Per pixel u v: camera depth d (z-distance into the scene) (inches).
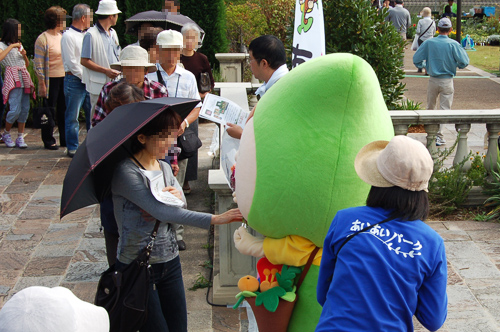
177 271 118.0
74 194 103.7
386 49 270.8
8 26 294.0
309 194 94.7
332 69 92.4
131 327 109.7
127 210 111.1
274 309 101.9
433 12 939.3
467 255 183.6
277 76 139.0
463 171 224.2
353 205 95.2
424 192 82.6
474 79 544.4
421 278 79.7
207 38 429.7
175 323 120.1
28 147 318.7
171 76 186.9
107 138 105.1
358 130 93.9
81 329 58.9
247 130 104.3
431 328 82.9
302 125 94.9
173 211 108.9
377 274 78.5
